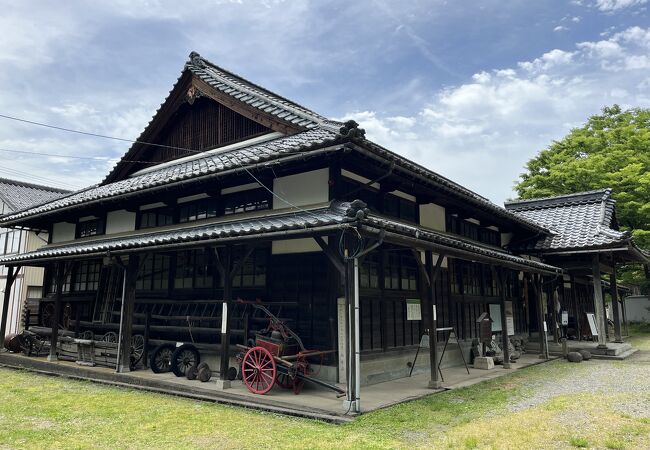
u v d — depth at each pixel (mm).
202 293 10250
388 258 9945
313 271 8570
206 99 11641
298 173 8898
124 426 5996
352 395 6453
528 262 11672
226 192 10211
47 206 14391
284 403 6926
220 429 5828
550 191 27547
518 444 5094
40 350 12578
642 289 26688
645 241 23344
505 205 19797
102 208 12578
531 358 13508
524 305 16625
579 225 16312
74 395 8078
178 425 6031
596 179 25000
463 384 8984
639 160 24859
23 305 17750
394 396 7652
